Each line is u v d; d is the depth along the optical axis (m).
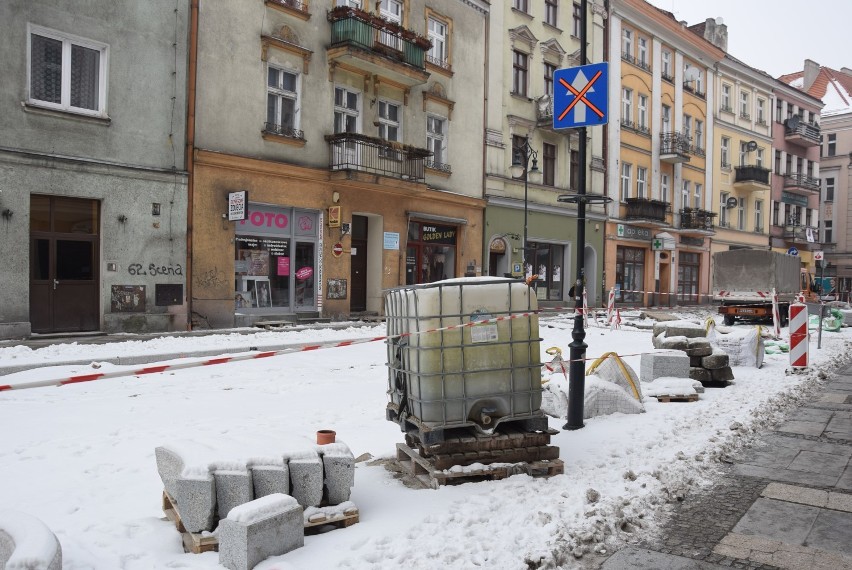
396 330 5.56
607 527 4.17
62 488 4.73
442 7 22.66
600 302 30.64
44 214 13.38
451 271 23.62
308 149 18.31
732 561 3.80
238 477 3.77
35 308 13.23
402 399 5.31
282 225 17.97
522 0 26.80
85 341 12.89
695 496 4.97
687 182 37.38
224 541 3.47
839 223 54.91
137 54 14.58
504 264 25.88
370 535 3.84
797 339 11.25
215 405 7.86
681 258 37.16
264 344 13.45
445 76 22.83
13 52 12.75
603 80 6.98
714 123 39.44
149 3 14.76
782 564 3.77
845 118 54.59
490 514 4.25
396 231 20.97
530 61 26.98
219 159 16.02
